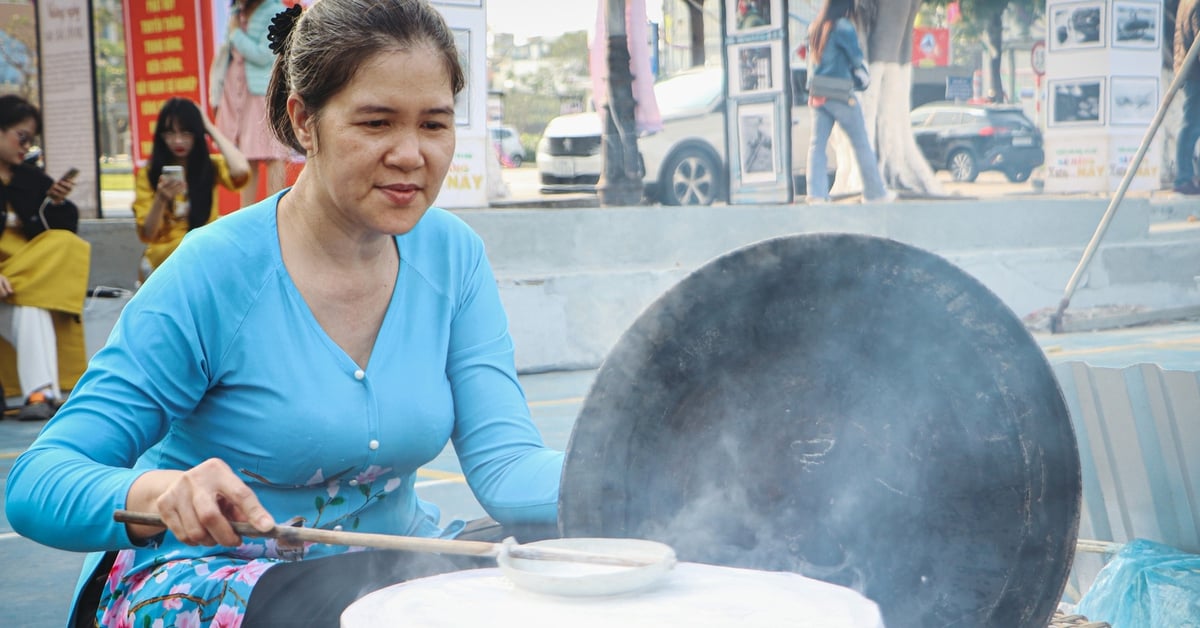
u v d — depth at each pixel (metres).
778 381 1.55
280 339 1.71
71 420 1.61
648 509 1.54
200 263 1.70
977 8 16.20
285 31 1.73
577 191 11.21
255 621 1.52
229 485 1.34
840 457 1.55
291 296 1.73
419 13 1.61
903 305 1.47
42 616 3.29
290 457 1.71
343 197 1.61
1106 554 2.62
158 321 1.66
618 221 8.57
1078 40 11.23
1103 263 9.62
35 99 7.79
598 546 1.36
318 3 1.62
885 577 1.53
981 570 1.47
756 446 1.56
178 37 7.34
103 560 1.79
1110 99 11.21
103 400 1.62
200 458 1.76
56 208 6.48
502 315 1.98
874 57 10.81
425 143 1.60
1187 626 2.25
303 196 1.73
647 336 1.50
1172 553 2.46
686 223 8.86
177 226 6.93
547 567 1.31
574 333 7.75
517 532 1.86
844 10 10.20
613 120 9.27
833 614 1.18
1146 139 3.74
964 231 10.17
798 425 1.56
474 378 1.91
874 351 1.51
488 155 9.09
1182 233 11.13
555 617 1.17
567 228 8.37
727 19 9.62
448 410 1.84
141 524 1.41
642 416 1.52
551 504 1.80
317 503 1.76
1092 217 10.69
